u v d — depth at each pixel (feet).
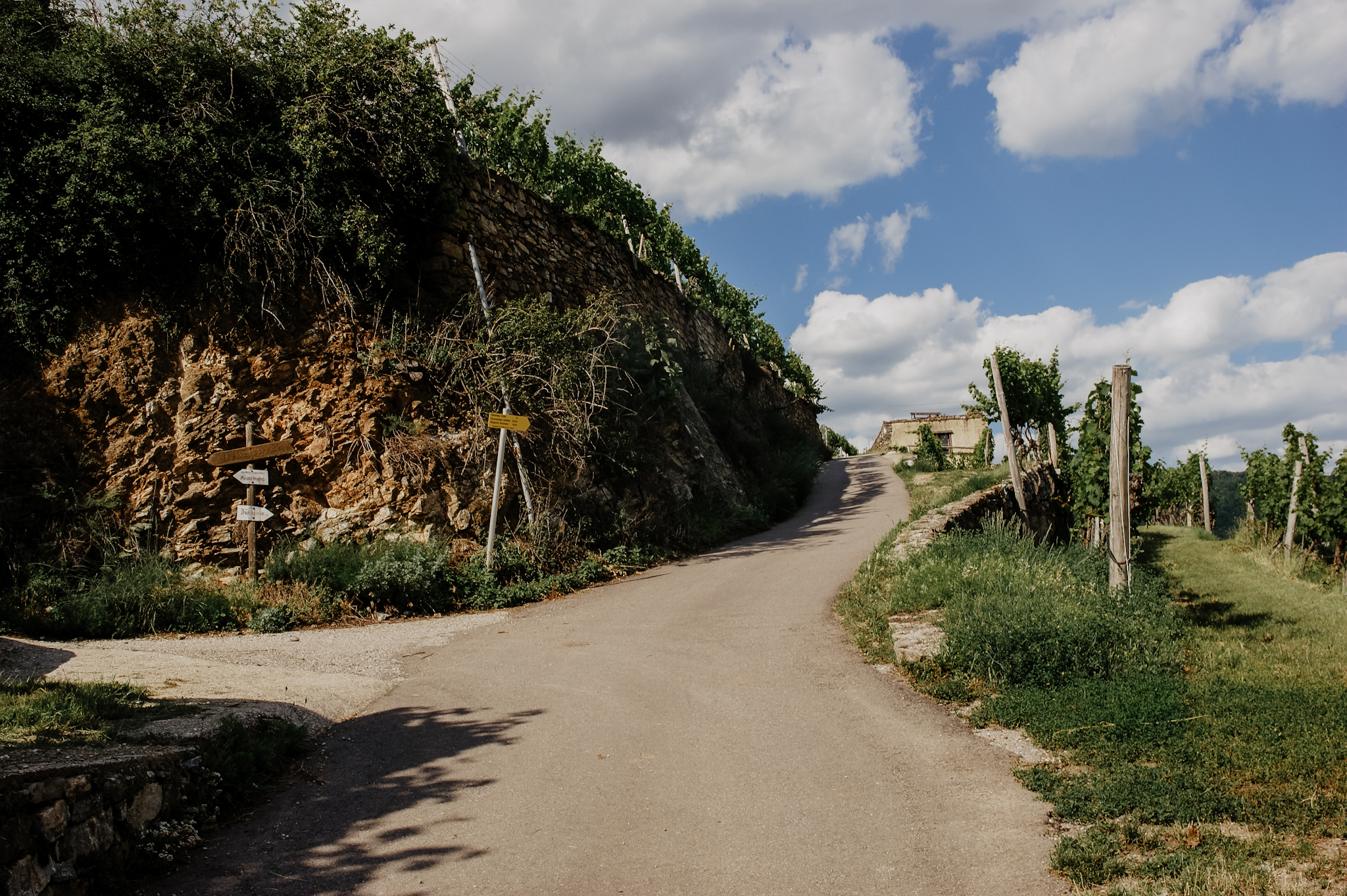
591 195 82.38
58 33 40.24
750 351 112.57
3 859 10.49
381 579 34.04
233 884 12.88
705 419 68.69
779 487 69.46
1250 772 15.49
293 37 42.34
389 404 40.29
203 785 15.53
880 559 35.96
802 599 34.30
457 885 12.84
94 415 36.24
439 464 40.24
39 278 35.88
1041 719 19.08
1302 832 13.28
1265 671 23.53
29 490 34.47
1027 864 12.93
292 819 15.37
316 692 22.22
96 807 12.53
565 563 41.37
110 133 35.76
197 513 36.22
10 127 36.65
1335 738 17.10
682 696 22.56
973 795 15.70
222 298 38.24
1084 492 44.62
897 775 16.83
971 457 114.11
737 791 16.31
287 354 39.17
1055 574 31.81
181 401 37.17
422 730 20.20
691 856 13.73
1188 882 11.70
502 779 17.15
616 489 48.42
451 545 38.86
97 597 31.19
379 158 41.88
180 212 37.50
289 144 39.52
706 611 33.24
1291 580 48.52
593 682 24.02
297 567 34.65
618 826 14.93
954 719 20.12
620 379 53.01
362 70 41.27
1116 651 23.40
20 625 29.84
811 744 18.72
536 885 12.81
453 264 46.09
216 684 21.88
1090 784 15.52
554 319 46.50
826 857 13.52
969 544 36.40
